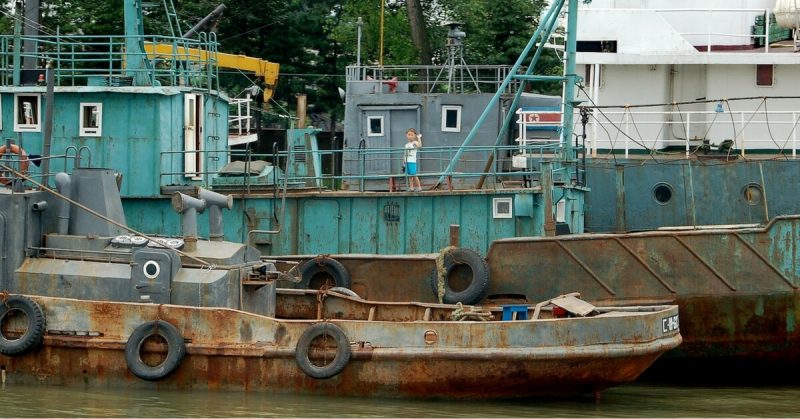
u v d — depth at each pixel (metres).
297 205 49.41
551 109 57.81
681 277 42.88
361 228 48.81
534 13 82.88
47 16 76.88
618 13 57.44
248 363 36.78
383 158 57.06
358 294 45.59
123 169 49.66
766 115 52.44
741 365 43.53
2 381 37.91
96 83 52.34
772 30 58.41
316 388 36.72
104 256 38.72
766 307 42.47
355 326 36.56
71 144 49.84
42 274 38.34
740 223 49.62
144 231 49.72
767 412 37.25
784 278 42.28
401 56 88.50
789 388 43.16
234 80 83.50
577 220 50.09
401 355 36.19
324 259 45.75
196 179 51.78
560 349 35.97
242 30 83.75
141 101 49.56
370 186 58.22
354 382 36.59
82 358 37.38
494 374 36.16
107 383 37.28
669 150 56.69
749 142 55.78
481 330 36.09
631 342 36.28
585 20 57.75
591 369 36.28
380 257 45.47
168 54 59.22
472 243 47.66
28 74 51.41
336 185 66.12
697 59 55.69
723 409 37.62
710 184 50.00
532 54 81.56
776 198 49.34
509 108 56.44
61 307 37.50
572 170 50.22
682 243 42.88
